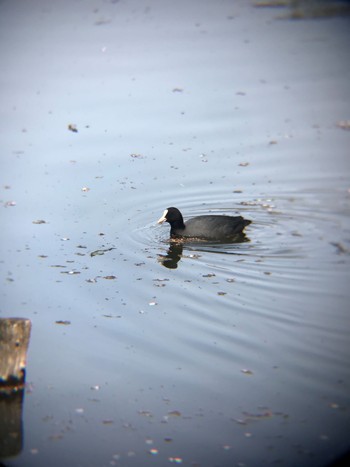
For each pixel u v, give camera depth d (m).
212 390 10.07
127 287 12.90
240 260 13.83
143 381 10.32
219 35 27.78
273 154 18.70
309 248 14.22
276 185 17.12
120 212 15.96
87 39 27.78
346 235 14.73
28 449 9.00
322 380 10.18
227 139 19.55
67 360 10.83
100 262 13.81
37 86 23.44
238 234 14.87
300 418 9.43
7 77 24.23
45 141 19.56
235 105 21.64
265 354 10.85
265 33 27.92
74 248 14.38
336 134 19.72
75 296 12.62
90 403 9.86
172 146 19.16
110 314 12.06
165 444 9.04
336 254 13.91
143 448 8.98
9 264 13.69
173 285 12.96
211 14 30.77
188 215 15.81
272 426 9.29
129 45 26.97
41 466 8.70
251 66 24.70
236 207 16.17
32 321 11.84
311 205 16.14
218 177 17.55
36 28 29.27
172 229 14.95
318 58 25.12
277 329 11.49
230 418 9.48
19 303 12.38
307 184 17.16
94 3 32.75
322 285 12.78
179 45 26.89
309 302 12.24
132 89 22.91
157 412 9.66
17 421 9.50
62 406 9.81
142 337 11.41
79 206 16.22
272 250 14.18
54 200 16.44
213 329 11.56
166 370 10.56
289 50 26.02
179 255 14.12
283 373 10.38
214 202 16.42
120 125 20.44
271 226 15.26
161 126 20.33
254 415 9.52
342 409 9.56
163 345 11.16
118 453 8.90
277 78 23.62
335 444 8.91
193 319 11.87
